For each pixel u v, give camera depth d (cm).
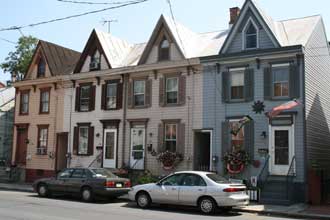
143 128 2555
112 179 1912
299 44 2048
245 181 2020
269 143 2098
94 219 1296
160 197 1670
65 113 2945
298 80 2058
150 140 2508
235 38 2281
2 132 3669
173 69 2472
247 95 2194
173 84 2484
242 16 2248
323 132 2383
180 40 2520
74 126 2878
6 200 1823
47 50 3158
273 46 2142
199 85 2369
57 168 2931
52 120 3014
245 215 1577
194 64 2377
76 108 2880
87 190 1903
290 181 1950
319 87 2361
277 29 2300
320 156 2273
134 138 2583
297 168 2012
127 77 2662
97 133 2750
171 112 2452
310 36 2217
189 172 1658
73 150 2856
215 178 1628
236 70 2253
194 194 1596
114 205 1780
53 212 1445
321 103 2381
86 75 2834
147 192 1702
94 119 2780
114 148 2652
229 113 2247
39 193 2066
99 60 2820
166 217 1402
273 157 2084
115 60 2812
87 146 2795
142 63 2594
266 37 2181
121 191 1927
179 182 1658
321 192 2028
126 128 2622
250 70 2200
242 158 2136
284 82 2109
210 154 2291
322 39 2506
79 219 1286
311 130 2128
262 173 2072
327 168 2394
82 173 1962
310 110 2136
